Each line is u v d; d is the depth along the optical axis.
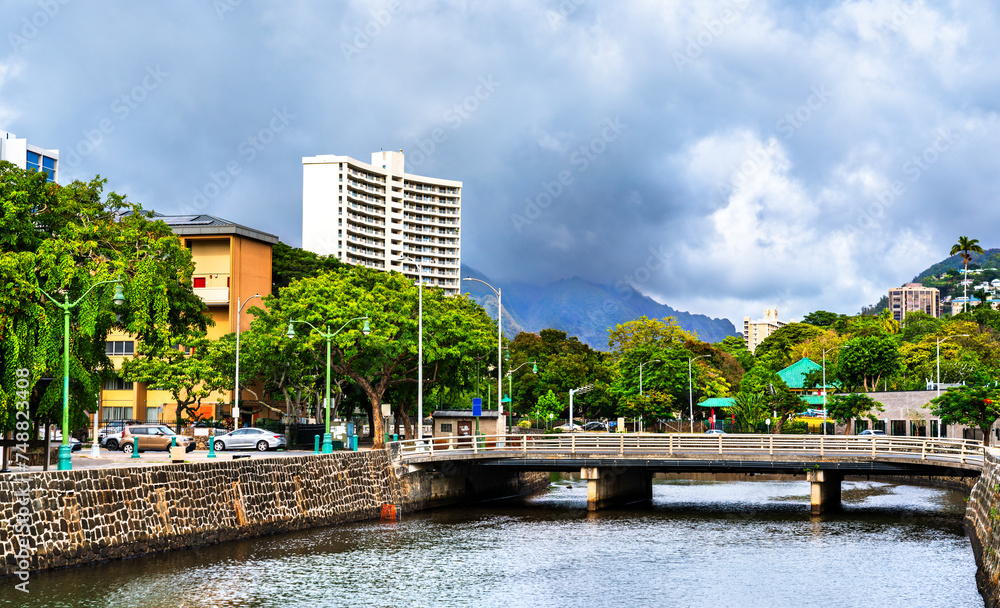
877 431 101.62
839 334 186.75
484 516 55.66
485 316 109.19
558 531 48.97
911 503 63.06
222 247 93.19
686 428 126.38
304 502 47.88
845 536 47.47
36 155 138.38
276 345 69.62
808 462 56.22
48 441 35.16
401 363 73.31
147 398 93.19
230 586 33.84
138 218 54.91
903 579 36.47
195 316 59.44
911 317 190.50
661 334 151.50
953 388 67.94
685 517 55.31
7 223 44.12
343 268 113.00
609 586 35.12
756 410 110.81
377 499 54.19
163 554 38.06
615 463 58.59
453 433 69.38
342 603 31.97
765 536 47.44
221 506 42.03
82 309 44.59
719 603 32.50
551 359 130.00
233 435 65.62
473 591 34.06
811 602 32.59
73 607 29.86
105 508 35.78
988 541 35.41
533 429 113.44
